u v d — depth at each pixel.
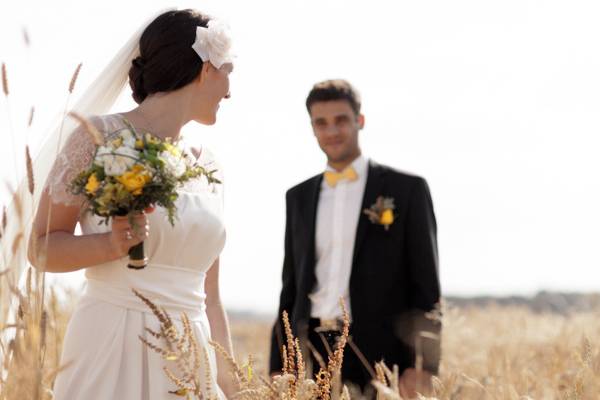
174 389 3.92
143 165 3.64
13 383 3.23
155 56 4.16
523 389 4.90
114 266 3.93
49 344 4.23
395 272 6.13
